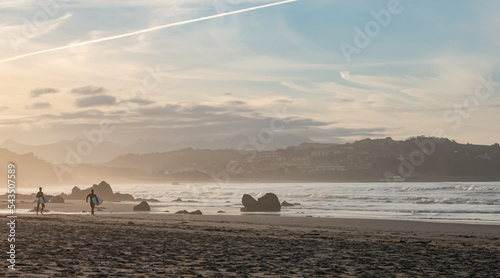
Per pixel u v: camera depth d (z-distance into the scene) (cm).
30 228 2523
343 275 1165
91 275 1038
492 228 3341
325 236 2495
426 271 1260
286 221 3903
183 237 2191
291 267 1285
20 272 1042
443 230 3191
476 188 12394
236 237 2261
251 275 1123
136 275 1062
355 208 6594
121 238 2067
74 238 1998
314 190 16912
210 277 1070
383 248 1894
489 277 1170
